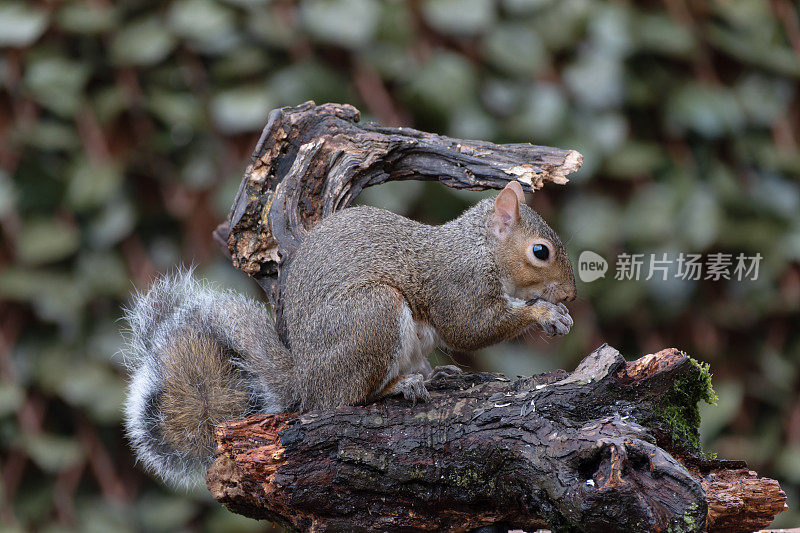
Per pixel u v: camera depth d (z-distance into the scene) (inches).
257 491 212.2
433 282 241.6
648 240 350.6
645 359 208.8
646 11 362.9
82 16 350.9
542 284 251.0
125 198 348.8
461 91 345.4
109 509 343.3
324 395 226.4
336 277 228.7
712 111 358.6
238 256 267.7
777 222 364.5
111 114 347.9
